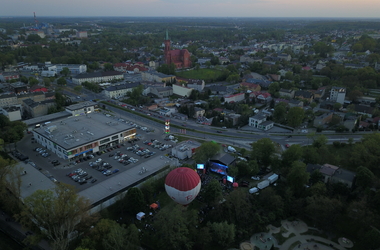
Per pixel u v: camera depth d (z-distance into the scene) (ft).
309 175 457.68
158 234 365.20
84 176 510.17
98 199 427.74
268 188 445.37
